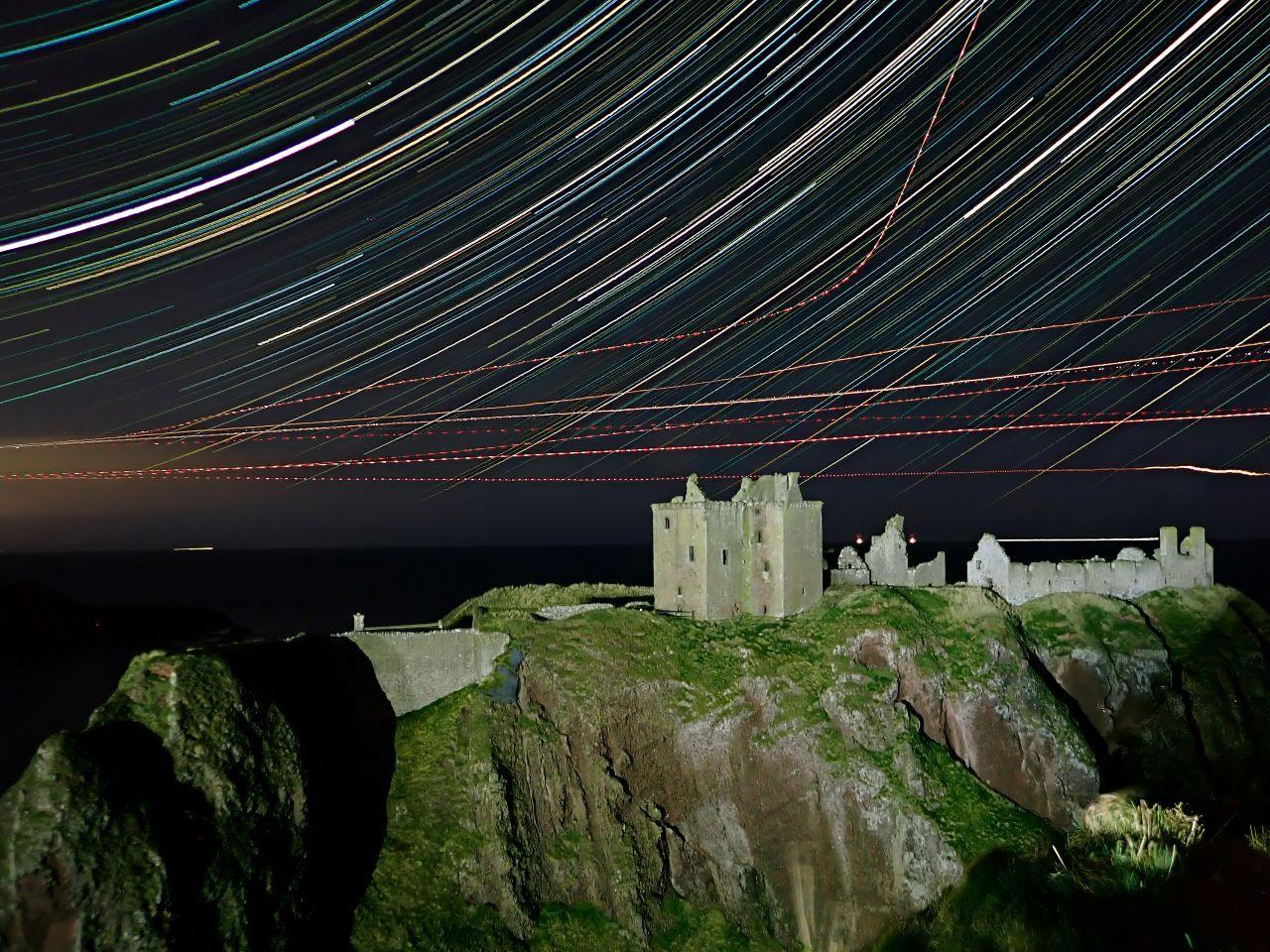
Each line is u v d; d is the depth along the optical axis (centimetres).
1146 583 7594
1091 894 4297
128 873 3681
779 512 6303
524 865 4822
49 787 3703
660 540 6562
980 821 5241
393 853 4800
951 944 4556
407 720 5525
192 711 4378
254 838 4197
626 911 4850
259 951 3975
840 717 5609
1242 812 5400
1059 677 6500
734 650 5891
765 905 5250
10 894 3512
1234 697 6544
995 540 7238
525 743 5209
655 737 5488
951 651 6109
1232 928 3594
